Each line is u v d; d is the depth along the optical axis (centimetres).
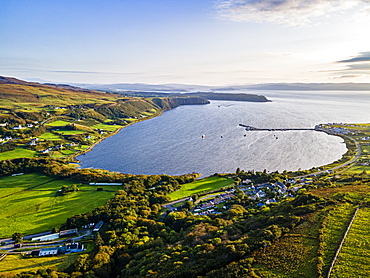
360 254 6391
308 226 8181
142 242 10306
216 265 7100
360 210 8750
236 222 10825
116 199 14325
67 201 14900
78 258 9300
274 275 6172
